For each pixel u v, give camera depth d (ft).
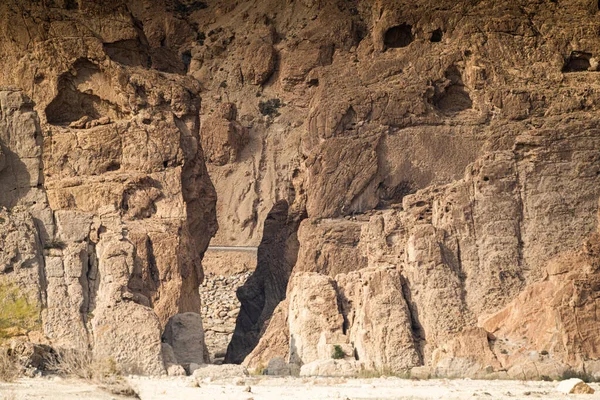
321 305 161.17
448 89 218.18
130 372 145.89
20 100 160.86
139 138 184.96
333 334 159.63
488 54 216.74
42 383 122.62
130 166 184.24
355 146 211.20
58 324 150.51
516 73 214.48
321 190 209.15
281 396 122.11
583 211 166.40
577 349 152.56
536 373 148.56
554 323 154.40
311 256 202.90
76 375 127.24
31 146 160.04
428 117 213.05
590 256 157.79
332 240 203.31
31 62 188.34
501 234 164.76
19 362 129.80
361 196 209.67
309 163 210.79
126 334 148.56
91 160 184.14
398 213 170.81
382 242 168.35
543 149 167.84
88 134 184.96
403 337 156.04
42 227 156.25
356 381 138.82
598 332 153.38
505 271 163.12
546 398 120.88
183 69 216.13
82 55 188.65
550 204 165.99
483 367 150.82
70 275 153.48
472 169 167.53
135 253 156.56
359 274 164.25
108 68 188.24
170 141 185.37
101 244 155.84
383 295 159.02
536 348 154.10
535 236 164.96
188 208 187.93
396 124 212.84
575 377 146.51
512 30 219.41
